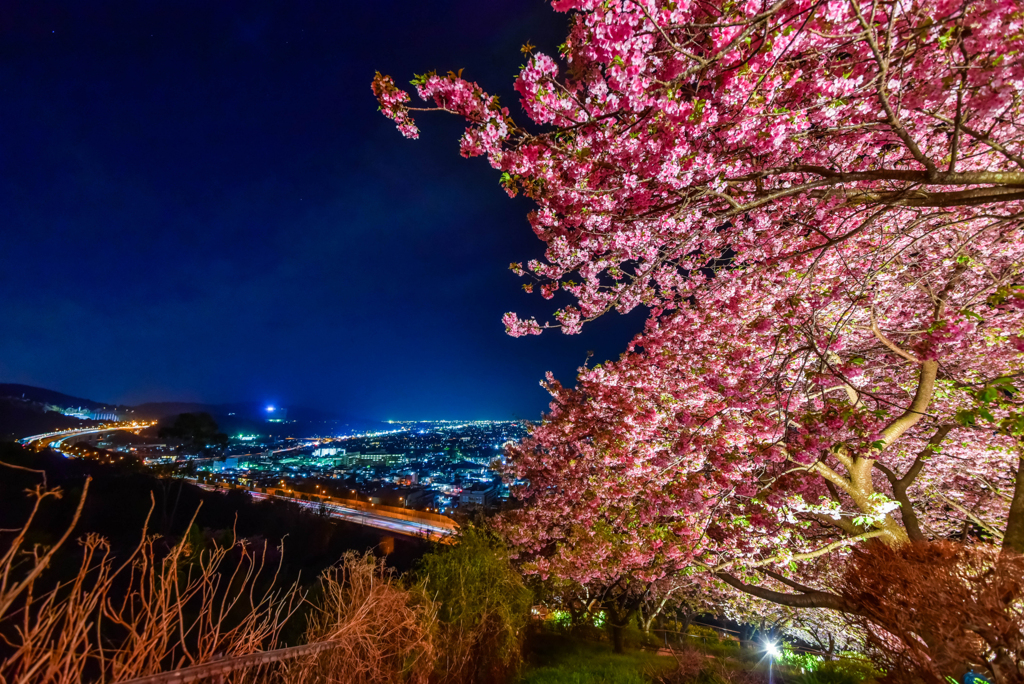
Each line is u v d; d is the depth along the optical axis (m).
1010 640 3.16
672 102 3.86
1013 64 3.11
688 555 8.09
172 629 2.46
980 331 6.39
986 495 9.85
